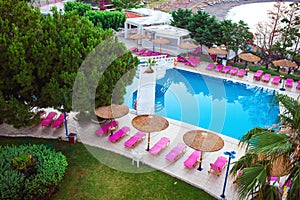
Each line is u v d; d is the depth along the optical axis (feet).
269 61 92.02
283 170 26.32
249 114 67.15
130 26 91.45
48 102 45.47
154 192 39.88
